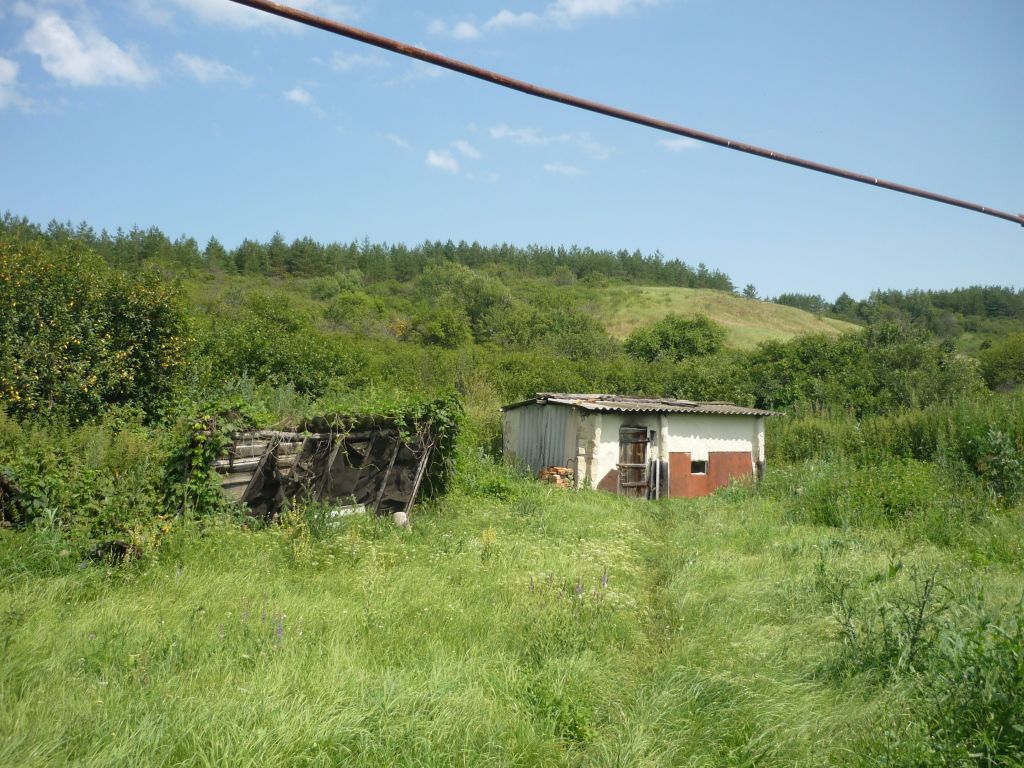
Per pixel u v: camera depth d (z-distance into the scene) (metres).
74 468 8.66
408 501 12.07
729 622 6.72
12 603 5.75
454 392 13.00
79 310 13.76
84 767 3.43
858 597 7.17
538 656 5.65
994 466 14.22
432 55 4.13
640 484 18.62
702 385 31.12
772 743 4.22
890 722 4.34
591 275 141.25
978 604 5.64
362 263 130.38
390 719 4.12
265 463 10.34
